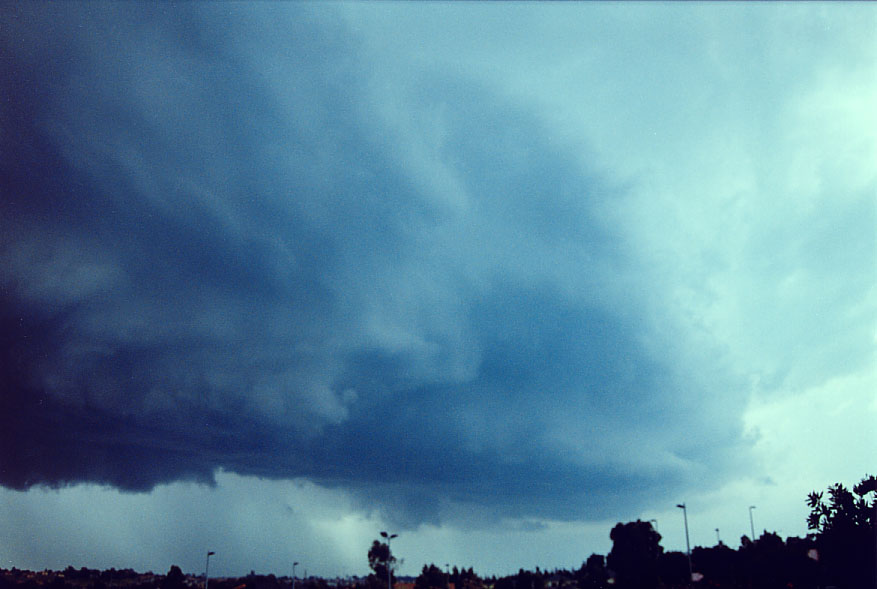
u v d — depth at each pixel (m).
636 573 71.69
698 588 65.44
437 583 122.69
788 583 45.50
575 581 107.75
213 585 111.31
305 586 123.25
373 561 121.62
